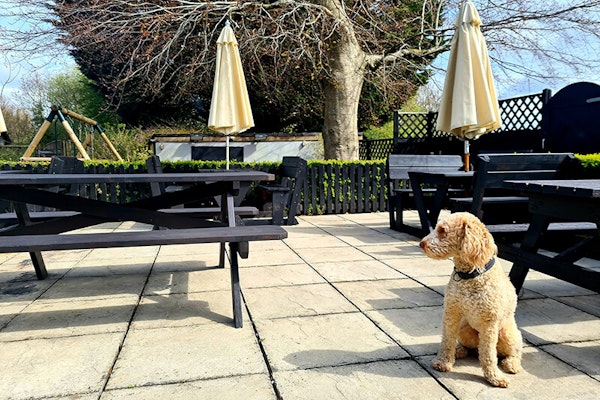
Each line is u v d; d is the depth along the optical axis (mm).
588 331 2898
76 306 3406
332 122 10359
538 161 3875
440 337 2801
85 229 7117
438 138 11758
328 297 3578
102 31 10133
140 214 4055
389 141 12562
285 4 9484
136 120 19109
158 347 2662
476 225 2111
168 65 10516
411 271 4395
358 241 6020
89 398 2107
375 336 2809
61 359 2510
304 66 10727
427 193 6957
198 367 2406
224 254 4582
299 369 2379
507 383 2178
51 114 9992
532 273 4305
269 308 3324
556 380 2262
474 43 5750
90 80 19422
